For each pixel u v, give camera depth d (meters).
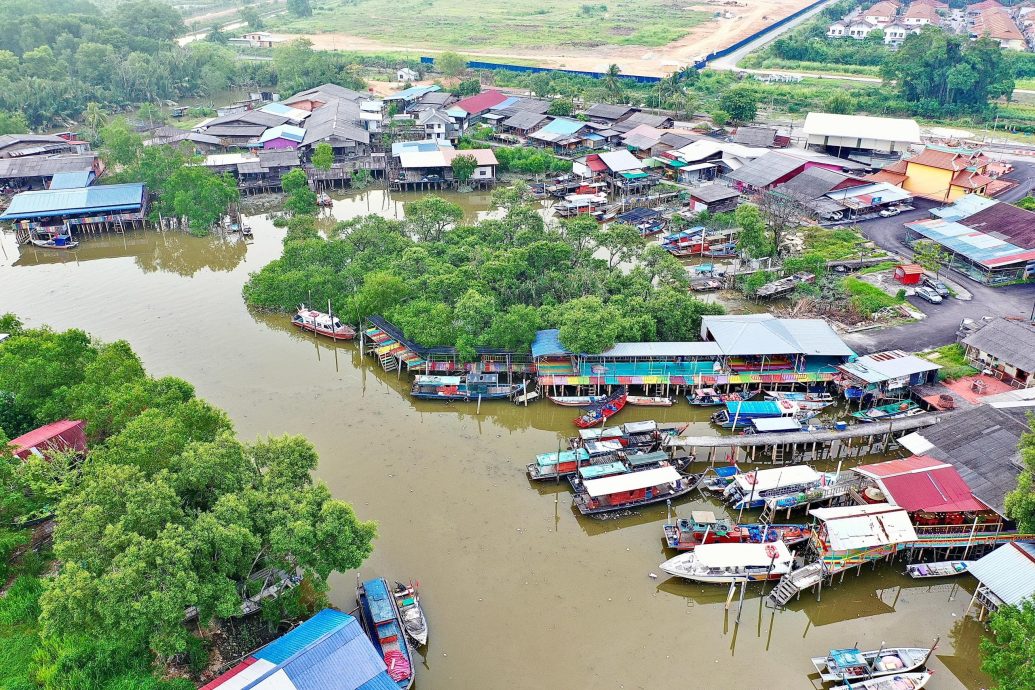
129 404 70.44
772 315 105.56
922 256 120.75
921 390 88.50
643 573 67.88
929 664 59.72
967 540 66.56
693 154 174.25
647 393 92.81
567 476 78.69
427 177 174.00
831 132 179.75
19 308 117.31
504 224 123.88
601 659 59.19
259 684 48.06
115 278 130.12
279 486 60.53
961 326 101.94
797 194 151.12
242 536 53.56
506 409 91.81
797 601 65.38
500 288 103.88
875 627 63.25
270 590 61.22
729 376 90.81
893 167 162.50
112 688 52.25
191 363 101.69
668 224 149.00
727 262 132.75
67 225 143.00
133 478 57.00
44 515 65.38
